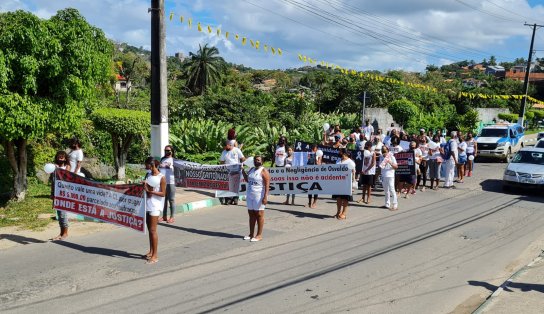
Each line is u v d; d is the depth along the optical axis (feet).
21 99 33.50
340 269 25.27
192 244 29.60
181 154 59.88
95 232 32.17
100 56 38.81
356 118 101.35
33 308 19.81
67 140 49.73
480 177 64.18
